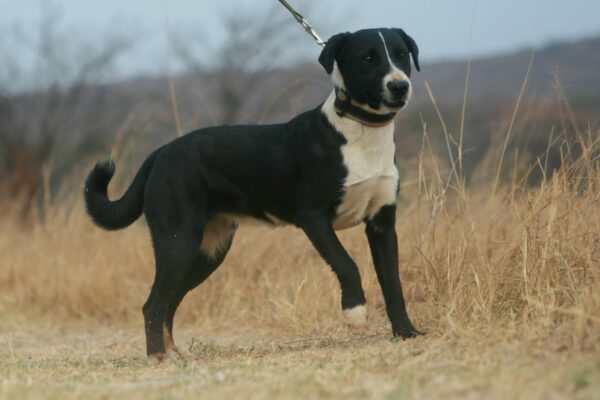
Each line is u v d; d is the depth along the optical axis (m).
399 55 8.13
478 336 7.21
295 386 6.07
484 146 25.80
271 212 8.56
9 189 21.11
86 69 34.09
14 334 11.82
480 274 8.63
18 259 14.70
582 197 8.68
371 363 6.77
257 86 33.31
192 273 9.23
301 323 10.22
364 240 10.95
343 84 8.06
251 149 8.46
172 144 8.73
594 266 7.88
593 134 9.36
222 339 10.34
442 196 9.34
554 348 6.45
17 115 32.12
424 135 9.38
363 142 8.01
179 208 8.49
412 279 10.12
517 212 8.80
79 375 7.45
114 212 8.95
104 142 31.28
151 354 8.40
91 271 13.20
